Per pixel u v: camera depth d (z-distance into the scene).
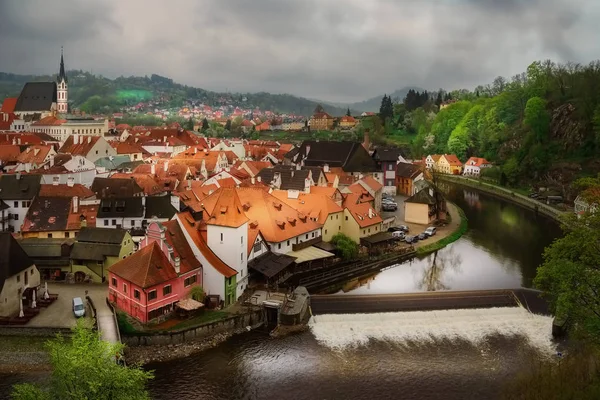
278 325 93.31
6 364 78.94
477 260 138.12
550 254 73.25
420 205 169.00
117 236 105.50
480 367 83.25
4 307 86.75
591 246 67.62
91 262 104.06
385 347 88.81
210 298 96.19
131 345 84.75
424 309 101.06
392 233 151.00
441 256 141.38
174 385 77.19
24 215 126.75
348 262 125.69
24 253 93.62
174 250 94.75
